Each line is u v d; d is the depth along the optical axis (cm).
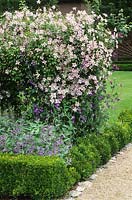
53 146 600
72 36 691
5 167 538
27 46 699
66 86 699
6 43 708
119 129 783
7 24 716
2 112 746
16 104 736
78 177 582
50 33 698
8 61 706
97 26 724
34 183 530
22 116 706
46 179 527
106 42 730
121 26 781
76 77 693
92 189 567
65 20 705
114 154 742
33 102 714
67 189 550
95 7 789
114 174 629
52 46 691
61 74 696
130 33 2852
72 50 694
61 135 647
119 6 2778
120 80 1961
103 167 665
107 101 757
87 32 707
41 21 707
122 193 554
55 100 689
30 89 714
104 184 586
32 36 697
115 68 775
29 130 636
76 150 621
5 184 539
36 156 558
